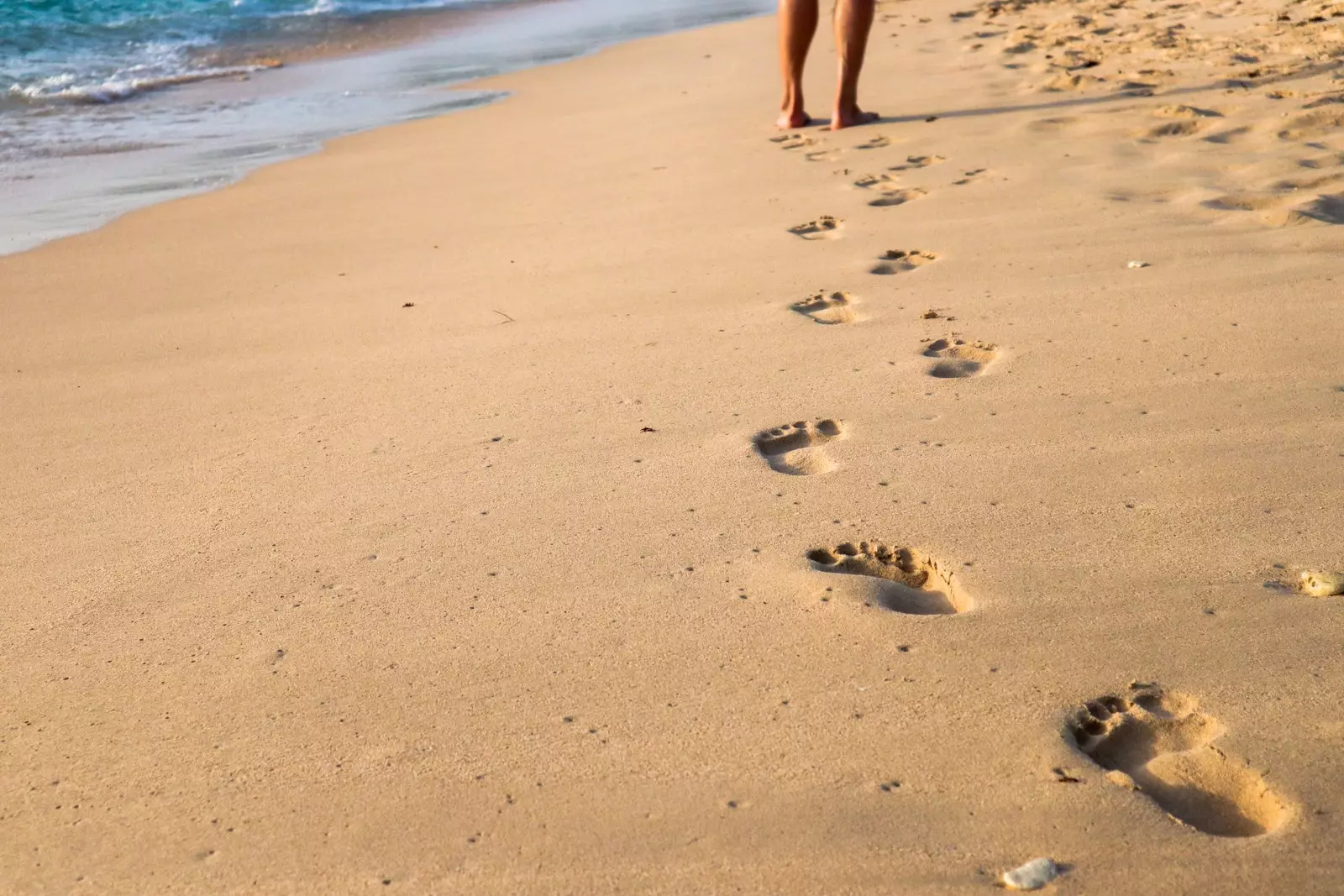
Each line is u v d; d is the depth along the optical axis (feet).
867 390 8.98
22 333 11.68
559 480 7.98
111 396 10.09
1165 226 12.00
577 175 16.40
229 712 5.97
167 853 5.13
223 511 7.97
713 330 10.37
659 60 25.84
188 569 7.30
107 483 8.54
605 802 5.18
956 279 11.14
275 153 19.21
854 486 7.63
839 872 4.73
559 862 4.89
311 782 5.45
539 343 10.41
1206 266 10.83
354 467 8.43
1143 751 5.34
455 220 14.69
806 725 5.57
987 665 5.88
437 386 9.70
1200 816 4.98
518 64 26.71
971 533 7.02
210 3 36.27
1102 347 9.37
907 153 15.84
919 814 4.99
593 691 5.90
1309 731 5.28
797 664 5.99
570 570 6.93
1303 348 9.04
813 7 17.08
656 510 7.52
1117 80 18.63
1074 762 5.21
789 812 5.05
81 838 5.25
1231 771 5.14
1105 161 14.52
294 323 11.49
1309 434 7.81
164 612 6.87
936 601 6.57
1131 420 8.20
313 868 4.97
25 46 29.68
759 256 12.24
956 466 7.78
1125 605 6.25
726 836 4.95
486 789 5.31
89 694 6.20
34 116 22.77
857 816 5.00
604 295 11.50
